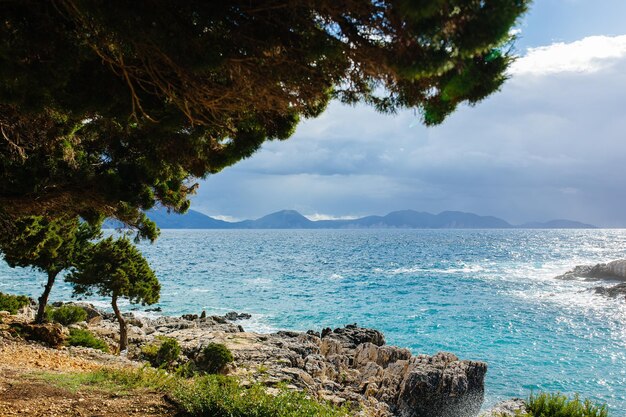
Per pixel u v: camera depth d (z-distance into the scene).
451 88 4.84
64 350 21.92
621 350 35.84
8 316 29.34
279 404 10.15
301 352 30.98
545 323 45.44
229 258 132.25
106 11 4.93
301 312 52.59
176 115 6.79
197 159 8.55
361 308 54.81
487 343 38.56
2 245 21.17
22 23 5.43
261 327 45.28
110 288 26.48
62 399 10.39
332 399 21.81
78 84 6.39
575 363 32.81
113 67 6.31
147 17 5.03
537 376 30.19
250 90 5.89
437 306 55.44
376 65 5.06
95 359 20.52
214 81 6.03
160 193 12.11
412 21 4.23
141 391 11.45
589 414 13.82
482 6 4.08
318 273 91.81
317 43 5.20
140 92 6.60
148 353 25.77
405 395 23.50
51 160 10.60
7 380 11.76
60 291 63.41
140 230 13.86
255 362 26.09
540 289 67.44
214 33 5.38
